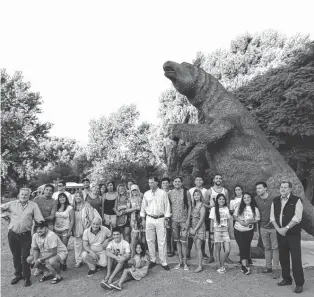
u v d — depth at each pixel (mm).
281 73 10930
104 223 6516
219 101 6426
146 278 5184
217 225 5398
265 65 16250
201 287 4754
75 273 5754
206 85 6488
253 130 6176
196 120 17250
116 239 5184
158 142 21078
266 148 6141
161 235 5602
